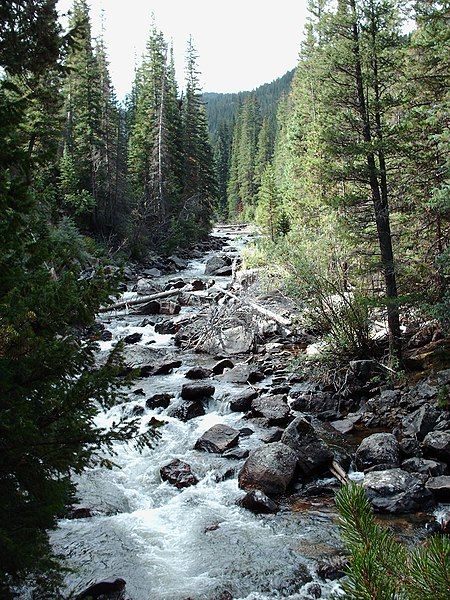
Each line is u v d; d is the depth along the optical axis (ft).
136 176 158.81
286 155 182.19
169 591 20.99
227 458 34.65
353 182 51.34
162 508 28.63
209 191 203.82
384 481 28.78
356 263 54.65
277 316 68.28
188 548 24.56
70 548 23.98
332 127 50.11
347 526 9.09
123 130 173.37
